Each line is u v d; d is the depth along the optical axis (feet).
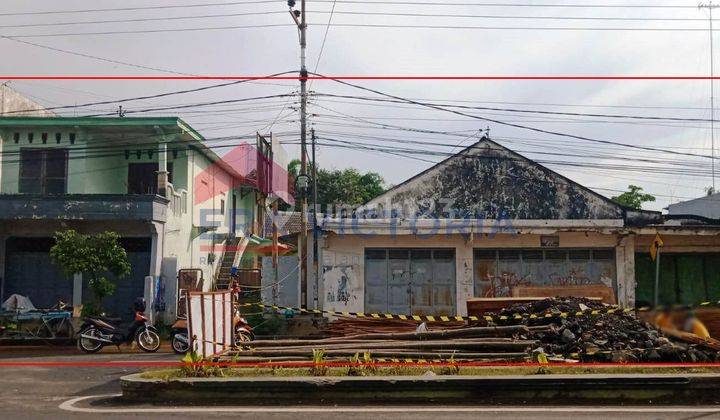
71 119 71.00
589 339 37.65
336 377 29.14
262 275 76.38
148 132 73.41
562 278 69.15
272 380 28.84
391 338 40.09
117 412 26.43
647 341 37.47
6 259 67.62
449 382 28.71
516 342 36.42
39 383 34.94
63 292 67.77
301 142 69.00
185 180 78.18
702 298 73.26
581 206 71.92
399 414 25.77
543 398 28.60
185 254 76.79
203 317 33.22
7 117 71.41
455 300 68.74
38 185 72.33
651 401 28.45
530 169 72.90
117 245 60.29
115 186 77.51
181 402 28.60
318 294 69.62
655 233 67.21
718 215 103.14
